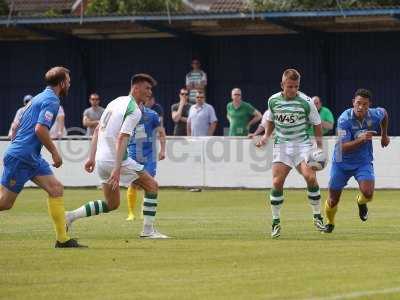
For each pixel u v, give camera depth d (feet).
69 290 88.84
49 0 344.28
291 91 132.05
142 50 306.76
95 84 310.65
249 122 237.04
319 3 304.91
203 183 226.17
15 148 116.57
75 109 311.88
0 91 317.01
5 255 110.73
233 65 300.61
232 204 189.67
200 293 86.33
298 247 116.78
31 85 314.96
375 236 130.62
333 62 292.20
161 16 273.75
